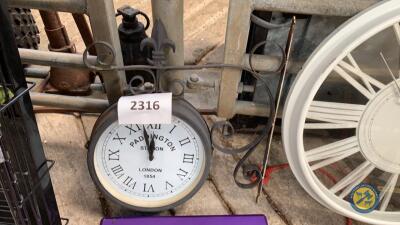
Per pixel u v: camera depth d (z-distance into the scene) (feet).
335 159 2.86
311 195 3.00
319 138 3.49
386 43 2.63
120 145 2.76
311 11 2.43
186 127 2.67
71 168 3.48
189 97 3.86
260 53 3.10
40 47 4.69
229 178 3.44
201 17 5.44
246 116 3.67
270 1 2.39
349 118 2.63
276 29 2.96
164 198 2.96
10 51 2.04
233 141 3.75
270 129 2.87
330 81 3.02
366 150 2.74
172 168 2.86
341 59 2.35
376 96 2.50
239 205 3.25
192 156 2.81
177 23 2.60
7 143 2.14
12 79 2.09
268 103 3.07
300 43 3.03
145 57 3.32
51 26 3.78
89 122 3.93
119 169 2.85
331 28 2.90
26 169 2.38
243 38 2.52
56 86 4.04
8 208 2.51
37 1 2.55
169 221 2.91
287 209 3.23
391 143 2.68
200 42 4.98
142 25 3.46
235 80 2.79
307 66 2.43
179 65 2.75
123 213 3.16
